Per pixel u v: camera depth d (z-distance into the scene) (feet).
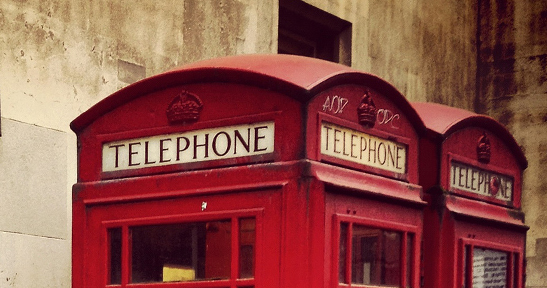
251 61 13.48
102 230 13.73
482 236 16.02
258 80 12.55
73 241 13.97
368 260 12.99
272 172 12.36
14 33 17.06
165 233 13.21
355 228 12.78
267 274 12.26
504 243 16.60
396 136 13.75
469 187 15.93
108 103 13.83
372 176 13.15
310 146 12.24
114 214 13.66
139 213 13.44
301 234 12.05
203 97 13.08
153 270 13.26
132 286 13.32
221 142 12.88
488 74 32.17
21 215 16.89
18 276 16.74
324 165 12.32
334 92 12.66
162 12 20.29
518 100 31.58
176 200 13.14
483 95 32.22
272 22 23.53
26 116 17.15
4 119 16.71
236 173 12.66
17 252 16.75
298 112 12.26
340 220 12.37
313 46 27.02
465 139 15.93
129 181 13.57
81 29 18.38
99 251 13.73
